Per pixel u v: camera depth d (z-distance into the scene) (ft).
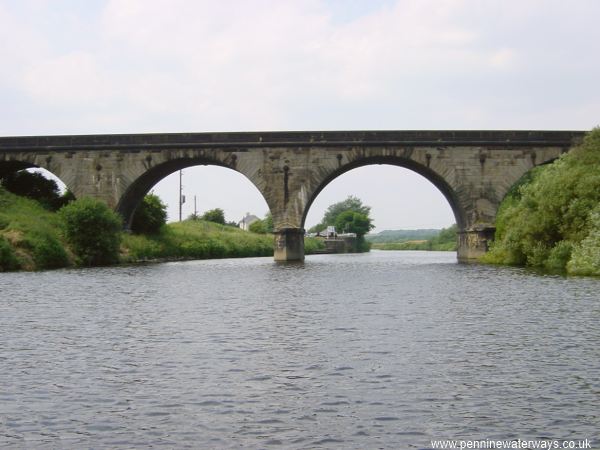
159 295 118.21
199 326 81.71
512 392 51.29
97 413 47.34
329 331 77.25
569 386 52.60
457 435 42.47
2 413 47.42
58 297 114.93
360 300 108.17
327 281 148.97
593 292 112.06
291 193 230.48
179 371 58.54
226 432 43.42
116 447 41.16
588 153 179.01
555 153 225.76
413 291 122.11
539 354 63.52
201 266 216.74
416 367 59.16
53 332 78.02
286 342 70.64
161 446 41.24
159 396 51.13
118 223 225.35
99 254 222.69
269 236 431.43
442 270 182.60
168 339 73.10
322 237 575.38
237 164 231.71
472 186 226.79
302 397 50.55
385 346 68.13
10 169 260.01
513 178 226.38
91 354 65.62
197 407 48.44
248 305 102.78
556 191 171.22
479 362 60.70
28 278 156.56
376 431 43.34
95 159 236.22
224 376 56.70
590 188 164.55
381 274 172.65
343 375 56.65
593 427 43.60
